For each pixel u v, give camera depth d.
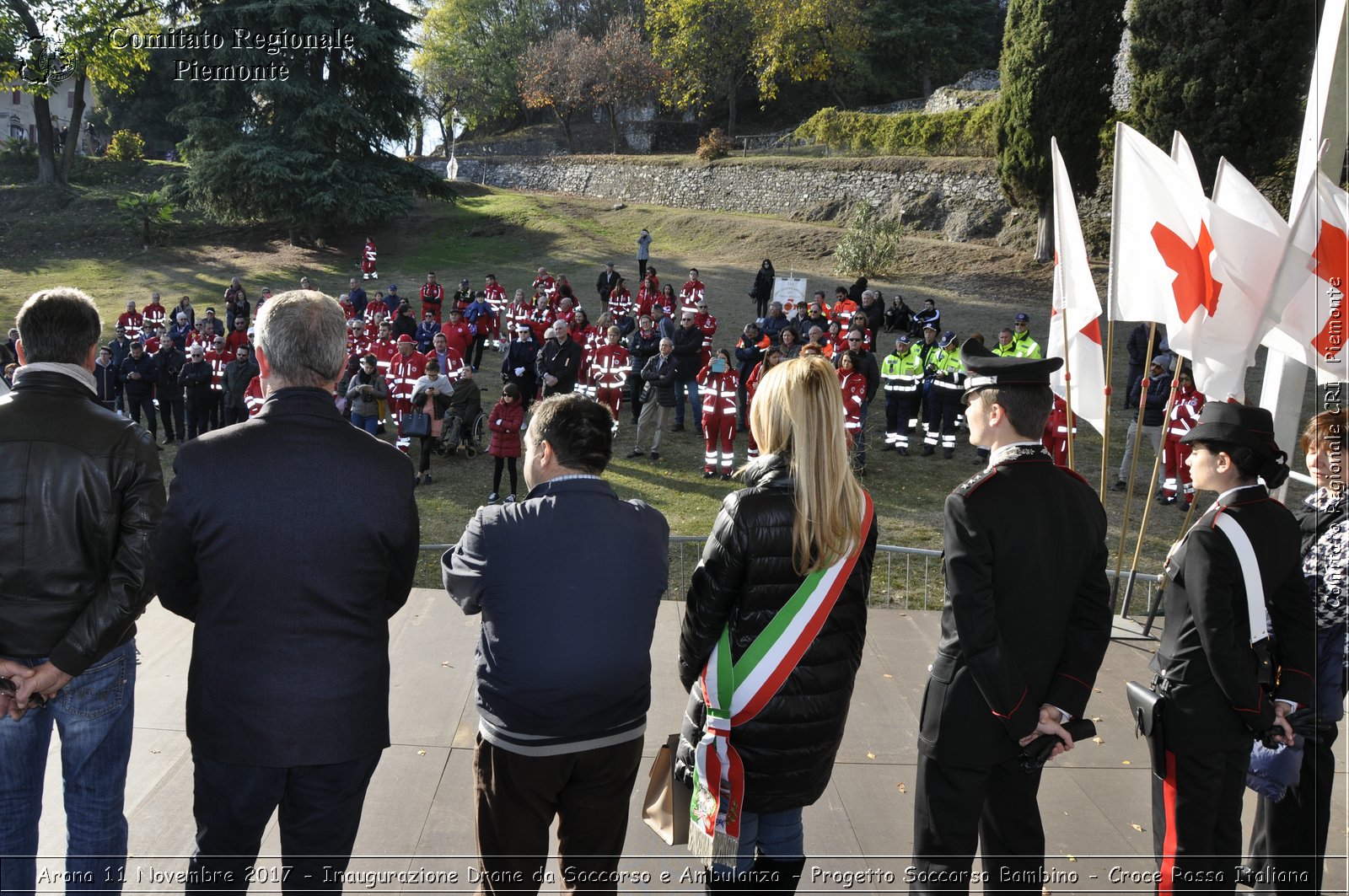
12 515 2.86
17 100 55.62
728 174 44.31
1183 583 3.55
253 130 38.38
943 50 55.53
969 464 14.98
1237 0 23.58
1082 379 6.92
